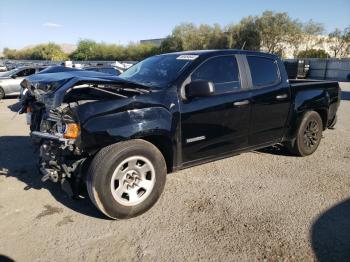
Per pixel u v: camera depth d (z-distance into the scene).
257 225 3.45
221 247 3.08
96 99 3.51
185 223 3.49
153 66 4.49
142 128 3.50
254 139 4.70
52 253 3.01
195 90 3.69
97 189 3.32
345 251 3.03
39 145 4.00
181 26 55.56
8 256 2.96
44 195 4.15
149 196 3.64
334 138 6.95
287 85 5.05
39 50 79.25
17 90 14.86
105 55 69.88
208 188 4.36
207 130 4.09
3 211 3.76
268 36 49.50
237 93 4.36
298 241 3.17
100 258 2.95
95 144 3.30
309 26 49.16
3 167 5.14
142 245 3.12
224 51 4.41
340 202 3.97
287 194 4.18
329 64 33.59
